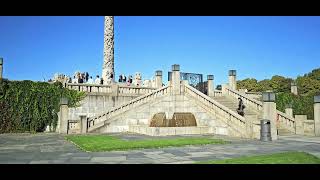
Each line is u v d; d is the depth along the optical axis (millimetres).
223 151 16000
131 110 30906
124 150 16375
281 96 44906
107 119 30000
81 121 28906
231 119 26688
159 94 32062
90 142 19719
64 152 15688
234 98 36281
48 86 33562
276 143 20375
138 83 48344
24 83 32625
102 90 35688
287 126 30031
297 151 15969
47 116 32969
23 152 15703
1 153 15352
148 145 17891
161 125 28141
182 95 32156
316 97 27562
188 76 39219
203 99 29797
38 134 28656
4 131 30906
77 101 34125
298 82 73812
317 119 27438
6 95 31594
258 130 23859
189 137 24078
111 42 45219
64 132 28625
